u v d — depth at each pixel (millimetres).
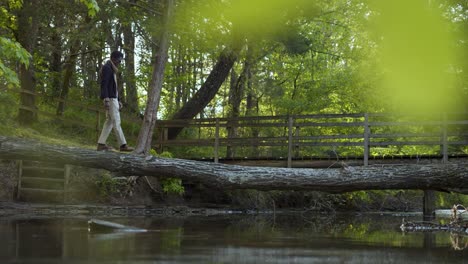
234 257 4543
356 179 10414
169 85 21547
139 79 19703
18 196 11125
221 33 14469
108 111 10477
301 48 15242
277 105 20906
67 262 3928
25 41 14695
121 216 10781
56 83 18703
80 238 5777
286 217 13375
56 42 17453
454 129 15211
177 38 13859
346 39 21219
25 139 9672
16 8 14516
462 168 10219
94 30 15914
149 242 5562
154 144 16547
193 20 13672
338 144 13773
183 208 13562
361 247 5758
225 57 17109
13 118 14734
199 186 15781
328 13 19719
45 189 11414
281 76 23531
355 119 20359
